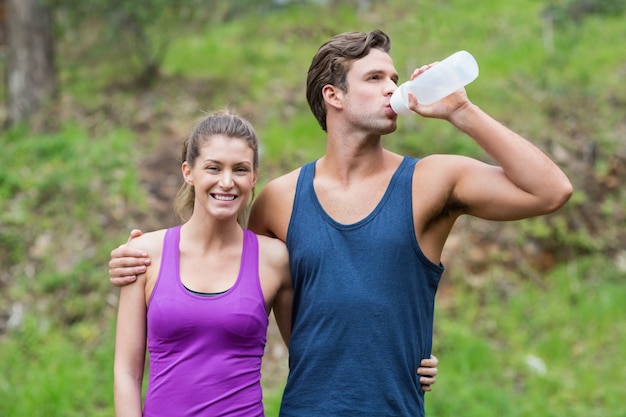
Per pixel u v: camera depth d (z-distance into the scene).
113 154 10.62
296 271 3.96
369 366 3.80
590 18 15.16
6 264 9.38
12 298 8.96
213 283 3.85
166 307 3.79
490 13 15.32
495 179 3.75
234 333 3.78
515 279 9.76
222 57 13.40
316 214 3.95
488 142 3.65
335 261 3.85
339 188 3.98
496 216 3.81
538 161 3.62
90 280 9.02
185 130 11.25
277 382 8.19
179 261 3.90
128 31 12.26
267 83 12.53
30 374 8.05
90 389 7.84
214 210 3.79
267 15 15.37
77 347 8.48
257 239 3.99
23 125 11.80
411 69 12.59
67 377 7.90
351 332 3.81
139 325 3.94
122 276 3.94
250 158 3.85
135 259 3.91
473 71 3.68
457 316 9.17
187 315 3.77
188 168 3.97
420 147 10.88
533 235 10.20
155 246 3.95
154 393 3.81
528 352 8.77
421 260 3.89
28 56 12.02
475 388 7.93
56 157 10.65
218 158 3.78
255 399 3.83
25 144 10.91
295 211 4.00
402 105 3.72
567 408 7.86
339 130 3.98
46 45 12.17
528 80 12.77
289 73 12.91
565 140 11.49
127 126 11.43
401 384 3.87
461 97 3.68
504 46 13.85
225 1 14.88
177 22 12.10
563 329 9.15
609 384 8.24
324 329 3.84
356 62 3.90
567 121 11.93
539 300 9.55
